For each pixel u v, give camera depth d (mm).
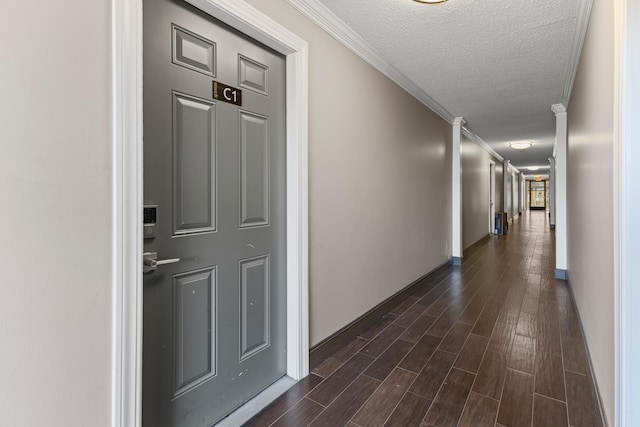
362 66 2549
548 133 6020
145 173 1234
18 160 819
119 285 1023
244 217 1653
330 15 2053
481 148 7277
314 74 2025
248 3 1544
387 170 2986
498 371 1986
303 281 1912
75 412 941
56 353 900
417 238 3721
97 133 968
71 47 906
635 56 1089
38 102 847
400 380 1902
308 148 1980
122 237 1026
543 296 3484
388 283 3047
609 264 1439
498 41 2439
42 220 864
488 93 3680
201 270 1455
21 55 815
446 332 2580
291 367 1916
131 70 1038
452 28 2248
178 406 1371
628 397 1119
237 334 1634
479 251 6273
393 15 2080
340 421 1557
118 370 1027
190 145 1390
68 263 915
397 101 3154
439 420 1556
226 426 1516
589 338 2064
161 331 1304
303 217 1899
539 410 1618
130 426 1057
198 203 1433
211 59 1464
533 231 9672
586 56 2158
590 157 2051
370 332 2592
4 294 811
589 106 2068
